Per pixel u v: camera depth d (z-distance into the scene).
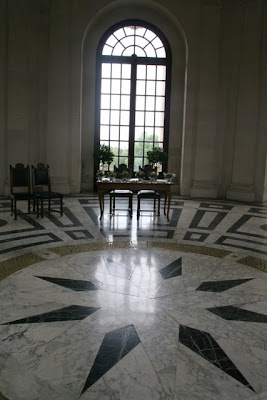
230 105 11.73
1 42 10.76
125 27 12.34
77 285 4.54
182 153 12.25
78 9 11.42
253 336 3.46
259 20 11.04
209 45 11.51
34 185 8.86
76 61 11.54
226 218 8.80
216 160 11.95
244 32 11.26
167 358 3.09
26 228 7.31
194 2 11.57
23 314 3.78
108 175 8.77
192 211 9.54
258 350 3.24
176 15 11.64
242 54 11.34
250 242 6.71
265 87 11.20
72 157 11.82
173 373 2.90
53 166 11.62
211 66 11.57
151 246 6.27
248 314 3.89
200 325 3.64
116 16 12.17
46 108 11.50
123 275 4.91
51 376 2.84
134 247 6.18
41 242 6.35
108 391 2.69
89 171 12.59
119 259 5.54
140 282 4.69
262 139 11.30
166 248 6.18
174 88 12.41
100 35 12.23
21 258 5.49
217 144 11.91
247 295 4.37
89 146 12.50
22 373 2.87
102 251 5.92
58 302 4.07
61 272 4.96
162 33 12.31
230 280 4.83
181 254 5.88
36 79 11.31
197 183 11.97
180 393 2.68
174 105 12.46
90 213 8.90
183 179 12.12
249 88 11.33
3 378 2.80
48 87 11.37
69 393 2.66
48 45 11.29
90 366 2.96
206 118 11.73
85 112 12.35
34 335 3.39
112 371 2.91
